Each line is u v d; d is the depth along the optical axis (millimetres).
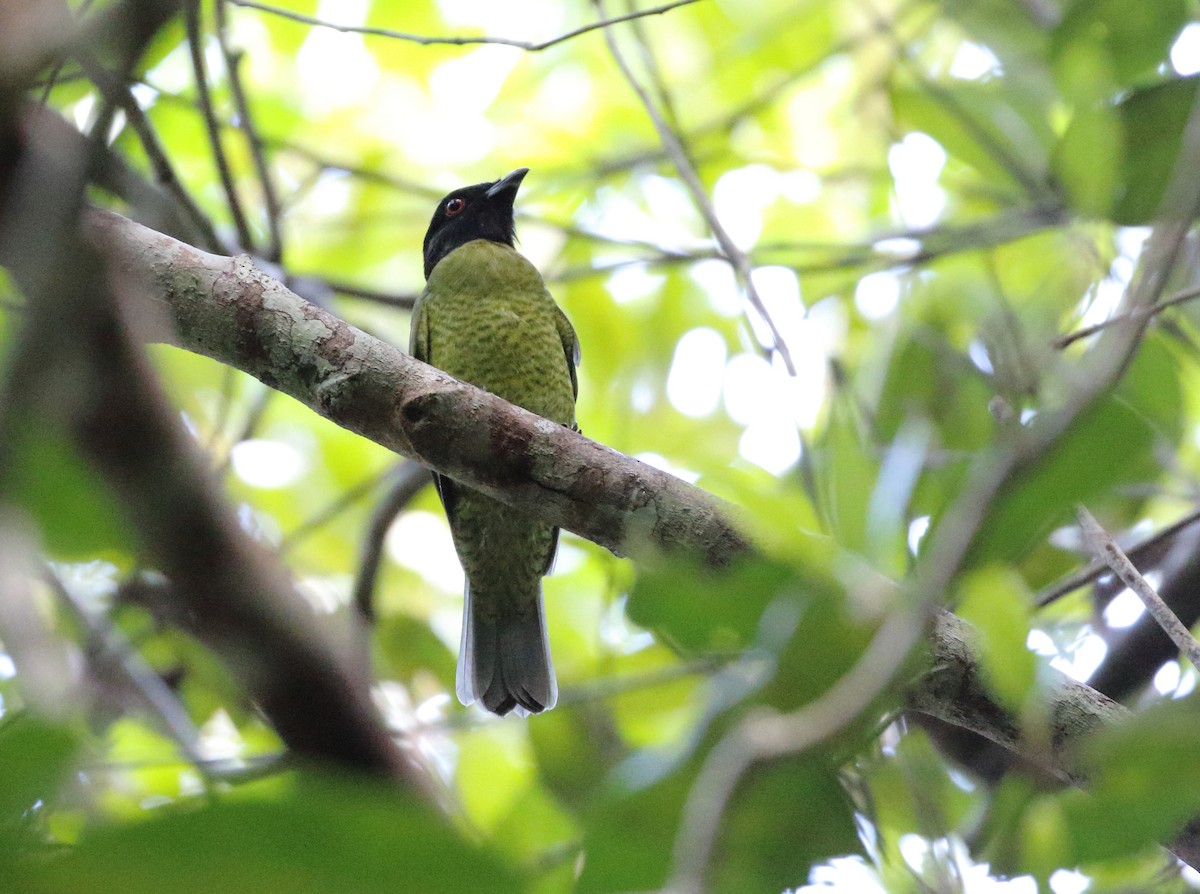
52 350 3795
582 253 14359
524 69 14250
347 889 2051
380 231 14578
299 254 14367
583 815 4449
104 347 6082
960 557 4242
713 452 13500
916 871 6848
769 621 4613
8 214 4348
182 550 7430
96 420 6387
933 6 12461
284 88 13969
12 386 3715
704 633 4820
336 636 9406
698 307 14195
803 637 4527
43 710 3088
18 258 3908
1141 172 8734
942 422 9180
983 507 4305
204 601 7676
